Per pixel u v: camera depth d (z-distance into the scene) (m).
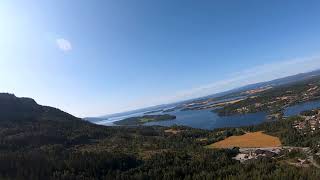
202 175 185.88
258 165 191.88
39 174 181.50
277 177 167.00
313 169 171.25
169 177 189.50
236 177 175.12
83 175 186.50
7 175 179.00
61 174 182.62
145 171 198.88
